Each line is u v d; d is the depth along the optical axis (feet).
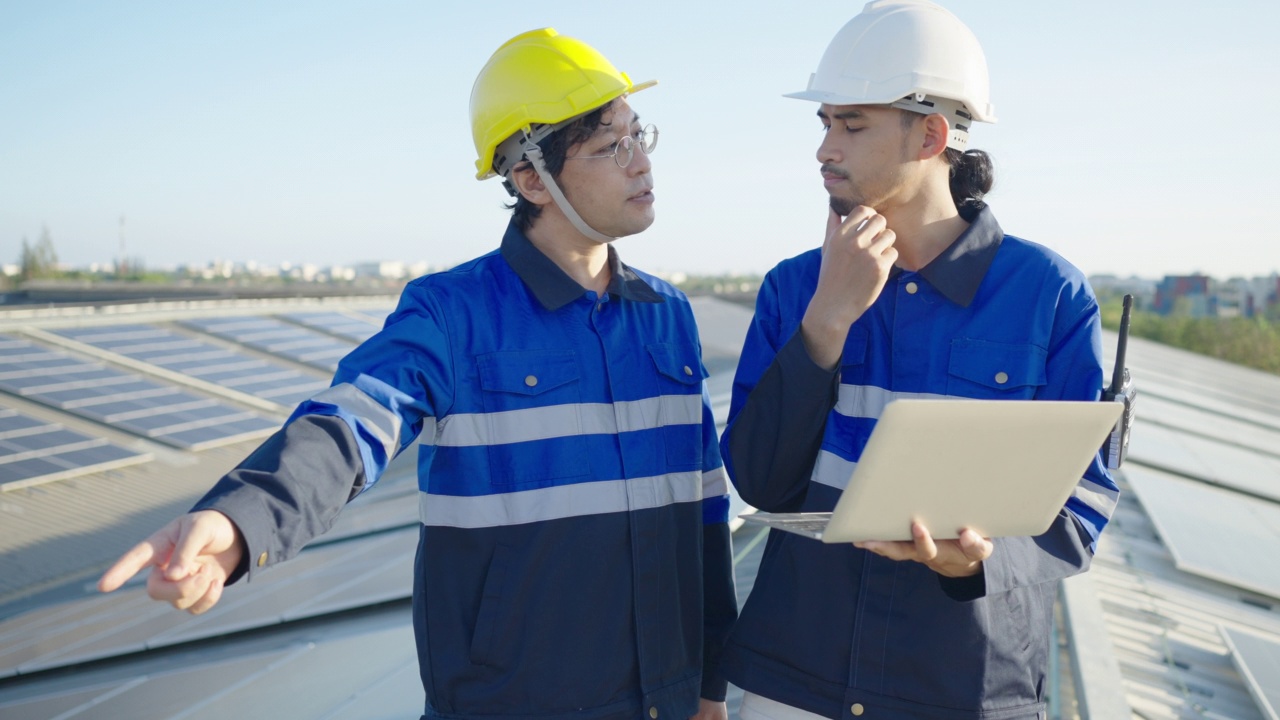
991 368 7.18
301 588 20.65
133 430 41.34
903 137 7.00
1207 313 277.85
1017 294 7.29
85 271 398.83
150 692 15.35
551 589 7.16
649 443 7.70
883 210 7.34
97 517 31.81
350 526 28.40
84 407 43.37
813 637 7.36
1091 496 7.08
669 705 7.57
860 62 7.03
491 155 7.65
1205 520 28.14
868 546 5.78
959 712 7.01
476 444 7.22
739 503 21.50
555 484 7.27
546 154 7.34
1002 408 5.22
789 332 7.90
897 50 6.97
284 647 16.87
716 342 82.02
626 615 7.38
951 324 7.34
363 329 73.87
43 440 38.22
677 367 7.99
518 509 7.19
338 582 20.88
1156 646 16.72
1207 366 101.60
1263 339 232.32
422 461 7.52
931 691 7.06
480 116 7.69
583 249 7.82
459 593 7.22
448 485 7.25
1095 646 14.80
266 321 70.49
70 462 36.22
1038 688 7.32
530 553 7.14
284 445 5.62
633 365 7.81
